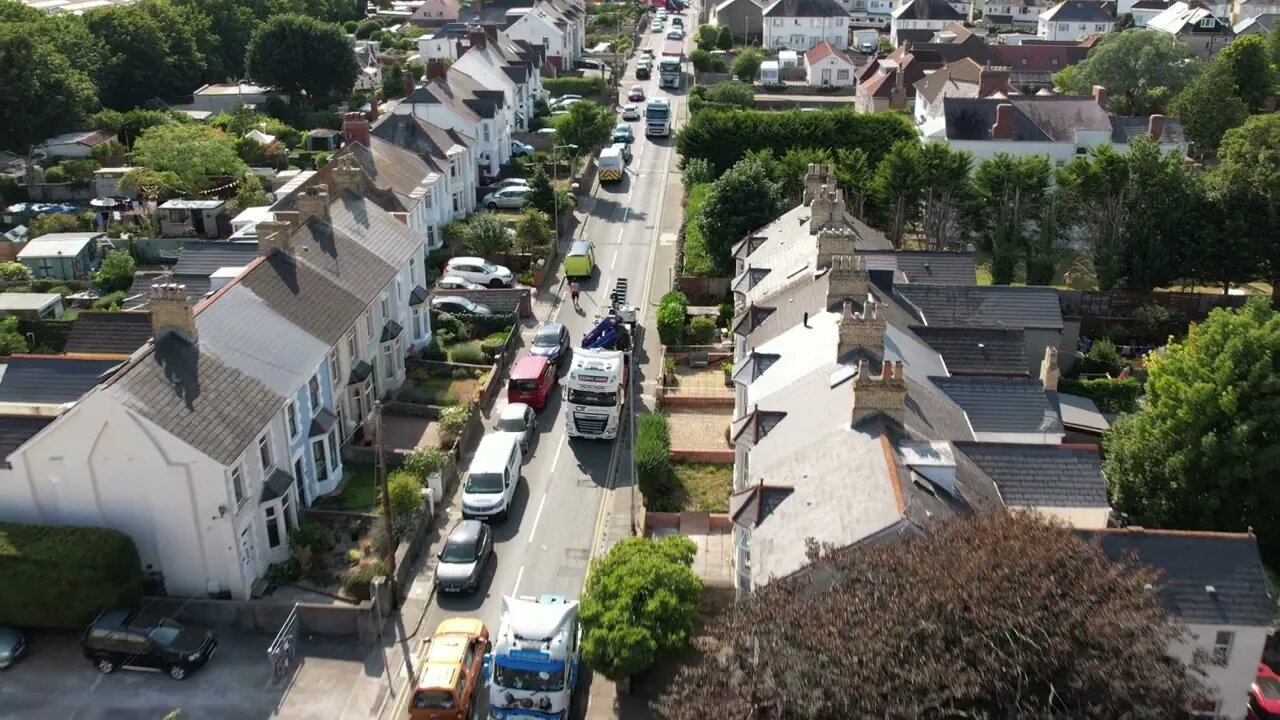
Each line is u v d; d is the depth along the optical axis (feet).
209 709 139.54
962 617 100.12
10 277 283.79
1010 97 374.63
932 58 515.91
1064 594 104.99
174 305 159.53
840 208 221.25
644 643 135.54
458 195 339.16
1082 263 312.71
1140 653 101.91
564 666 133.59
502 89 413.39
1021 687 98.12
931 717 95.91
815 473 137.28
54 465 151.12
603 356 211.61
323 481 185.06
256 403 162.09
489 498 180.96
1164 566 135.74
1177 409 175.22
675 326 249.96
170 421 149.48
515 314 259.19
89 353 197.36
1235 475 169.89
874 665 96.32
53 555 146.10
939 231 313.12
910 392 160.25
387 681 145.79
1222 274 290.56
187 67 481.46
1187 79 453.99
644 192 379.35
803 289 199.21
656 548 148.97
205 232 321.52
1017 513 120.67
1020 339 202.49
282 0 593.42
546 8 584.40
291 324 183.93
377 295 211.20
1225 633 132.67
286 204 252.83
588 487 194.59
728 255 290.35
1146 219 291.38
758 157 326.24
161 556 155.33
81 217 327.26
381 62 570.05
